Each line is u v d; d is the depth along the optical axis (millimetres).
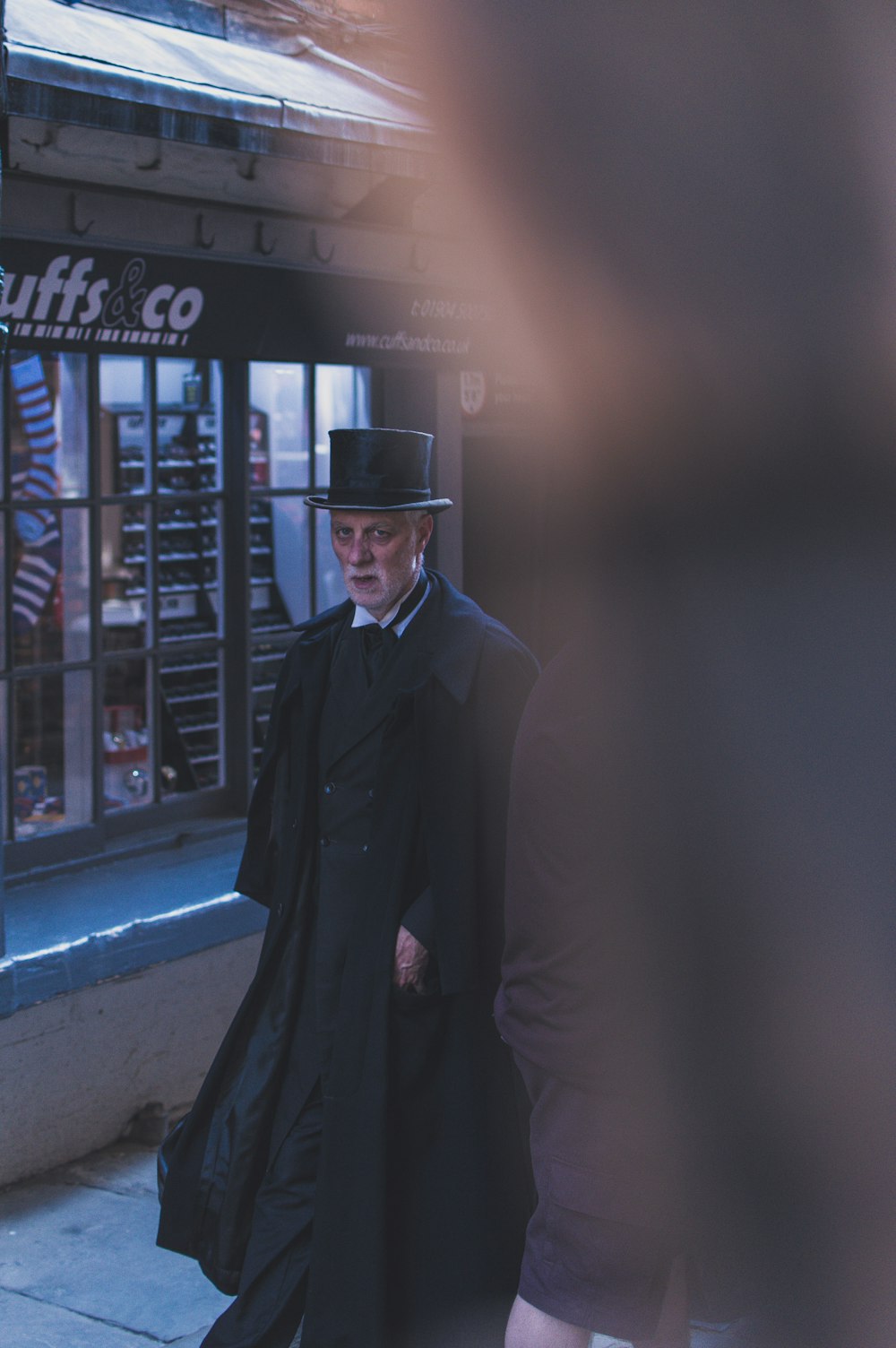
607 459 739
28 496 4637
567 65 447
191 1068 4395
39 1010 3887
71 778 4832
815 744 813
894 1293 929
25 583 4652
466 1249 2547
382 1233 2475
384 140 4039
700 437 637
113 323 4227
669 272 484
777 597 784
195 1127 2791
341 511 2674
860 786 806
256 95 3859
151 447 5059
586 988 1458
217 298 4523
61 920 4207
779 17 433
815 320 497
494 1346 2520
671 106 438
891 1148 899
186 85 3672
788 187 448
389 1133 2514
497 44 451
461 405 6246
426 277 5168
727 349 524
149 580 5109
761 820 901
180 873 4797
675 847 1105
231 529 5359
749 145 443
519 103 456
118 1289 3303
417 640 2695
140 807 5125
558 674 1370
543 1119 1605
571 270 493
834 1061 899
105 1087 4109
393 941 2562
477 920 2574
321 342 4945
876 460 613
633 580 929
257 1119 2715
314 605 5781
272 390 5504
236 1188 2715
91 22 4016
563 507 929
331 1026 2643
